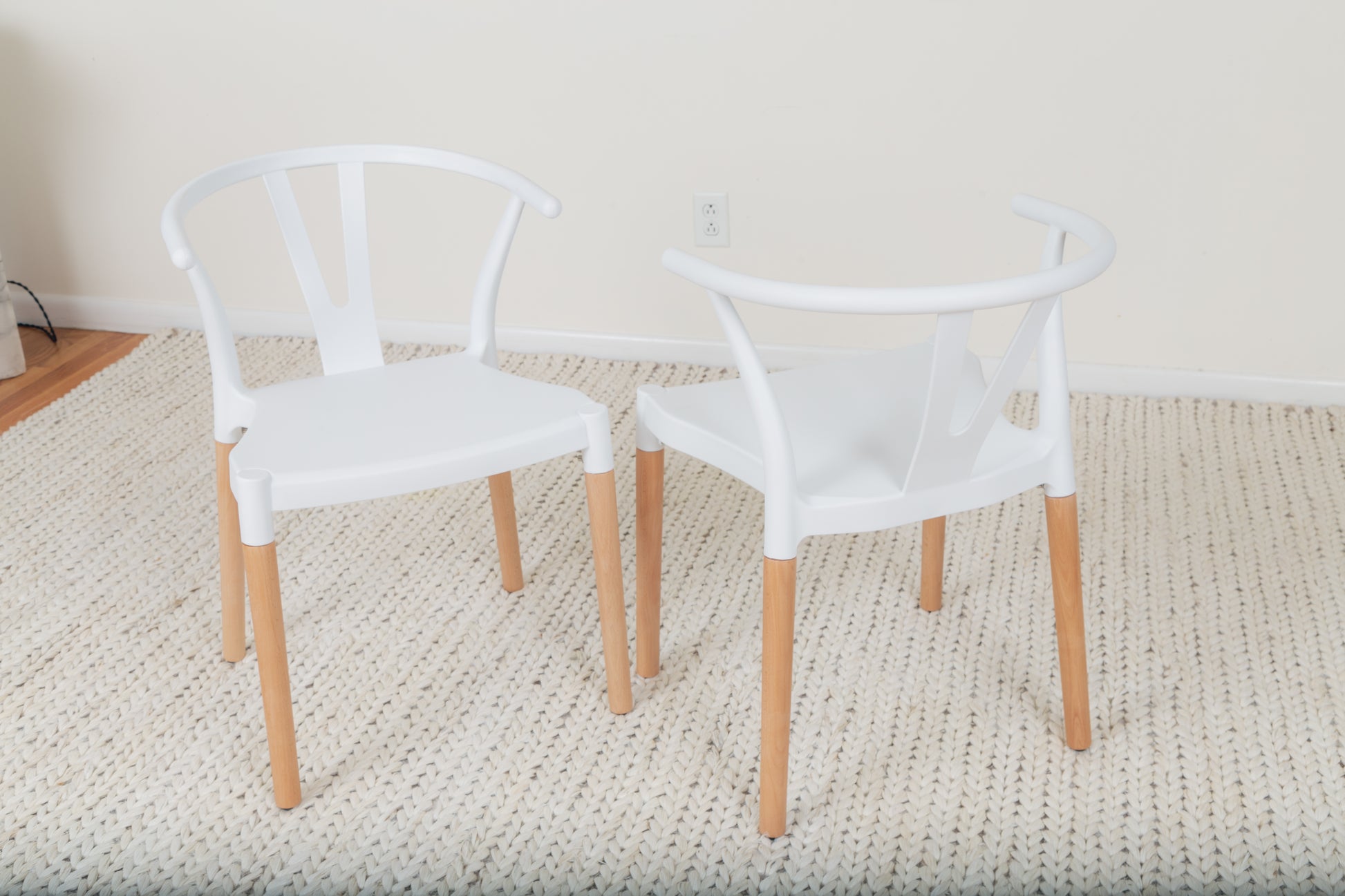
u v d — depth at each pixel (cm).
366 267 153
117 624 165
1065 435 124
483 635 161
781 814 126
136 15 240
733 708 146
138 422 225
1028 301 100
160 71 244
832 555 177
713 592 169
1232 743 137
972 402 134
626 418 222
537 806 132
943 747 138
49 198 262
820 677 150
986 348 227
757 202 227
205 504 196
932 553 159
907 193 219
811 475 119
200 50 240
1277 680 147
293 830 130
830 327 235
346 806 133
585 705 147
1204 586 166
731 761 137
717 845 126
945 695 146
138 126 250
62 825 131
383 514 192
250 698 150
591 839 127
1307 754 135
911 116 213
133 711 148
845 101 215
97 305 270
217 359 139
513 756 139
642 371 242
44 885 124
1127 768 134
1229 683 147
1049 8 200
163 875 124
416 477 123
